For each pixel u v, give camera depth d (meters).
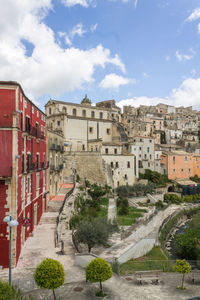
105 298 16.66
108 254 27.22
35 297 16.67
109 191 59.66
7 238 21.50
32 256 23.55
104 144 65.81
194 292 17.86
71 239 28.34
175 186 78.06
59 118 67.06
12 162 21.81
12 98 22.30
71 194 44.72
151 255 31.09
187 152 94.62
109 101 99.94
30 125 28.19
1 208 21.61
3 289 12.98
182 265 18.67
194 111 161.75
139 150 79.81
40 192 34.41
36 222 31.86
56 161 48.44
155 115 125.44
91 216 37.25
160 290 18.09
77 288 17.94
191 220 53.81
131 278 20.16
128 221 41.56
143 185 64.50
